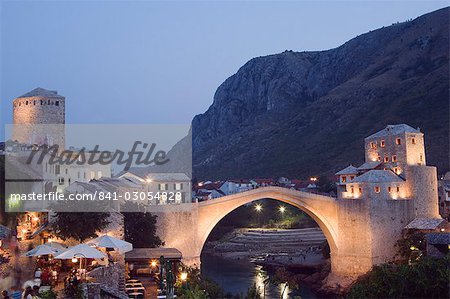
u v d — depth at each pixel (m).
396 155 103.56
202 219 89.00
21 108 99.75
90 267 40.66
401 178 100.94
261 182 189.88
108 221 54.81
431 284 66.44
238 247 146.88
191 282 52.19
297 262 118.69
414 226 94.94
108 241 40.78
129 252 57.47
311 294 95.81
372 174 97.44
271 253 134.50
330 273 99.44
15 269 40.44
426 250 87.44
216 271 113.81
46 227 54.16
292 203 98.44
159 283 43.72
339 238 98.06
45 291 30.94
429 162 174.25
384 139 106.94
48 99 100.00
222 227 174.62
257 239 152.88
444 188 123.69
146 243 74.50
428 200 100.38
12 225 60.12
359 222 94.81
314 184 186.12
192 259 85.81
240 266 121.44
